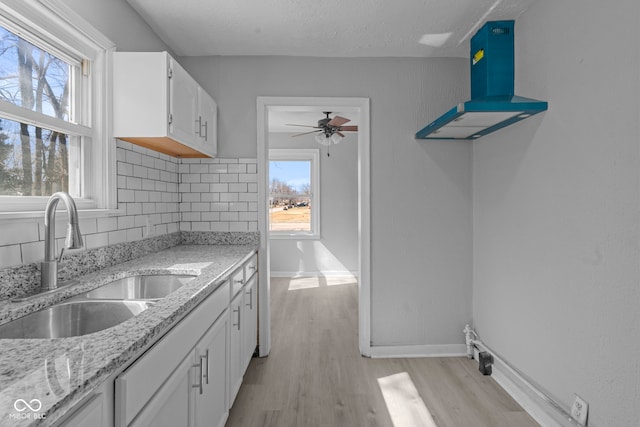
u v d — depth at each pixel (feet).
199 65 9.32
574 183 5.93
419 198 9.50
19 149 4.75
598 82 5.40
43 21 4.86
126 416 2.83
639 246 4.78
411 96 9.43
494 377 8.32
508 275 7.97
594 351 5.55
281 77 9.35
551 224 6.51
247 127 9.36
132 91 6.28
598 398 5.49
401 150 9.45
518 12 7.36
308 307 13.70
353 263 19.34
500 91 7.64
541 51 6.77
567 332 6.13
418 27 7.93
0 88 4.45
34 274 4.57
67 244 4.24
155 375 3.37
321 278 18.72
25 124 4.84
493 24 7.63
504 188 8.08
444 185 9.52
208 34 8.21
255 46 8.83
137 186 7.23
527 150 7.22
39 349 2.74
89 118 5.99
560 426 6.23
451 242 9.57
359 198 9.61
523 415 6.91
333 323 11.93
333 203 19.26
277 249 19.30
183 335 4.10
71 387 2.15
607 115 5.24
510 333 7.92
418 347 9.55
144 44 7.60
